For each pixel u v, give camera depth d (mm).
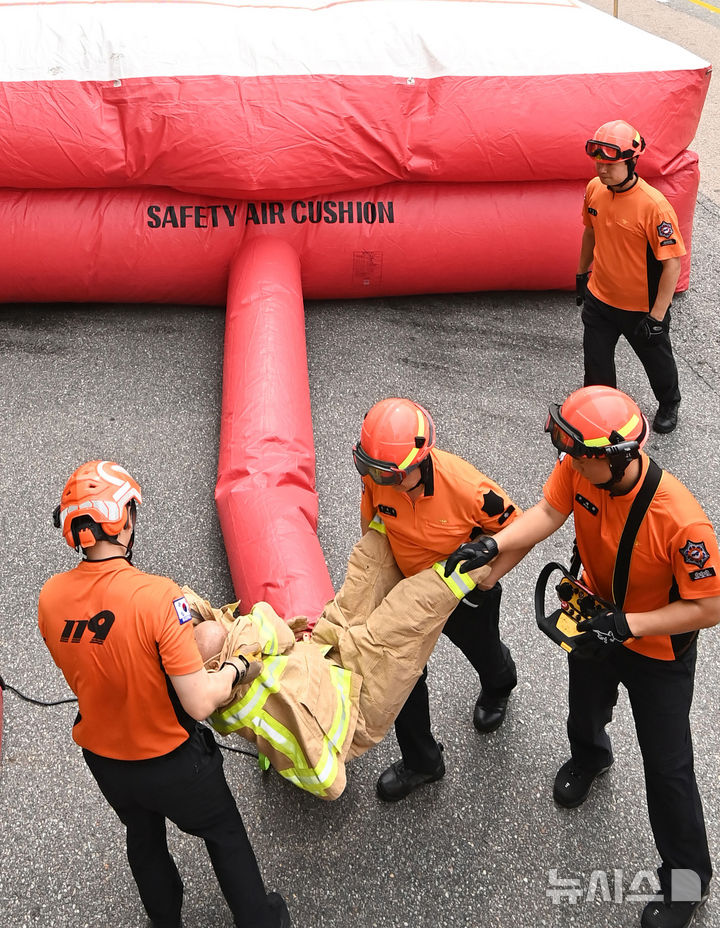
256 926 2547
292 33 5191
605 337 4562
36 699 3420
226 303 5680
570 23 5535
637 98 5254
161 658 2135
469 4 5562
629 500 2271
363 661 2635
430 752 3000
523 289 5918
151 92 4973
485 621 2881
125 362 5316
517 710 3400
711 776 3143
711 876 2668
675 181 5535
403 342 5539
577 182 5594
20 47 5066
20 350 5398
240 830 2473
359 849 2951
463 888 2840
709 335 5617
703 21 11000
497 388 5168
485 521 2584
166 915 2611
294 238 5434
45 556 4055
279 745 2488
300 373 4637
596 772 3029
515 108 5191
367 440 2414
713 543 2229
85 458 4613
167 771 2254
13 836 2975
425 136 5207
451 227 5492
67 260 5379
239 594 3658
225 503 3955
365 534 2844
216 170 5086
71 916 2768
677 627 2318
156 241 5367
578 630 2422
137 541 4133
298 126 5055
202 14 5254
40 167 5090
